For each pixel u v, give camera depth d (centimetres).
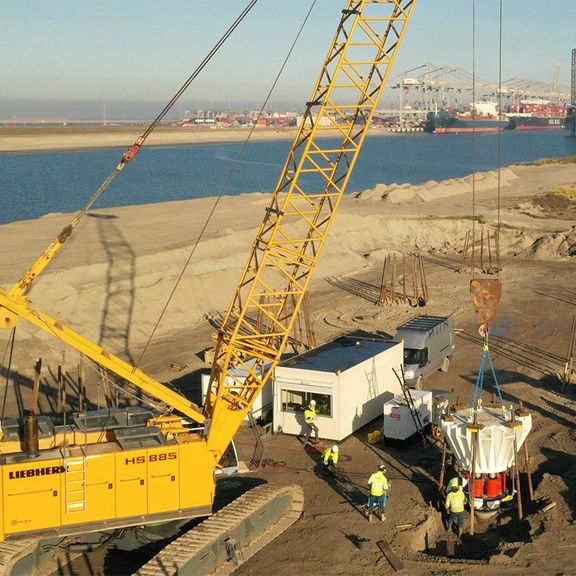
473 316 5184
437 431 3170
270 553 2288
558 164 17912
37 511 2116
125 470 2189
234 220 8069
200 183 16262
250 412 2812
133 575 2005
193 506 2272
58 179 16912
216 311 5147
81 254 6088
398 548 2286
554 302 5588
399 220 8219
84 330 4469
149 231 7294
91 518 2166
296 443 3144
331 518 2488
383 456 3005
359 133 2686
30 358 3966
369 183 16512
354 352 3450
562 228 8750
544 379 3919
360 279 6300
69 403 3534
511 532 2450
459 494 2420
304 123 2673
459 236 8219
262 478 2797
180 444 2256
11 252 6172
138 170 19700
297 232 7244
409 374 3653
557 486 2628
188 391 3747
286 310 5188
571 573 2097
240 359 2683
